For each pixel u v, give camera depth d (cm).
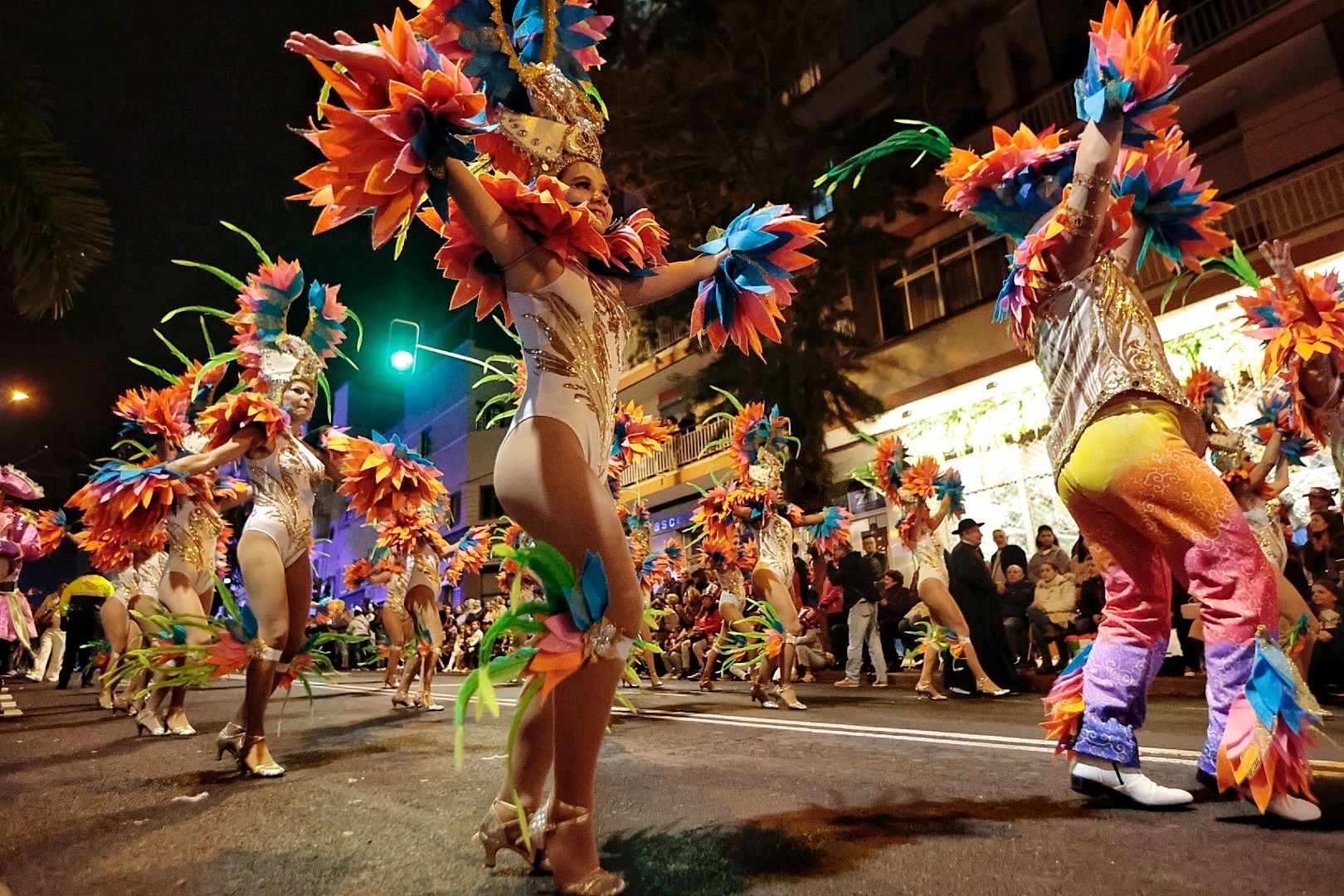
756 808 272
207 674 359
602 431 216
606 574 191
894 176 1487
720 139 1537
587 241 211
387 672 1038
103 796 335
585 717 188
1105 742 259
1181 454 246
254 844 248
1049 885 181
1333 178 1123
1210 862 194
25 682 1556
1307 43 1173
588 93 255
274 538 380
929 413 1532
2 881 215
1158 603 265
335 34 180
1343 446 380
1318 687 636
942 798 277
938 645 812
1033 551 1353
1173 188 289
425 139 178
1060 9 1467
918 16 1598
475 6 230
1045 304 276
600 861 215
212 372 507
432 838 248
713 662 1027
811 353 1449
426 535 763
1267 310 402
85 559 2175
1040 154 276
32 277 584
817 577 1263
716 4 1545
